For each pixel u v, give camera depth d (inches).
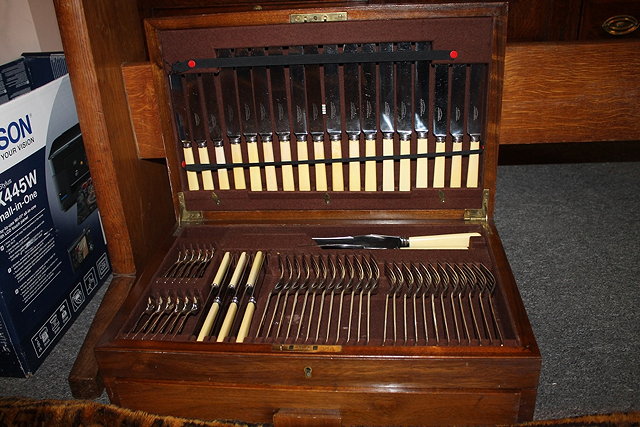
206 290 36.3
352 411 31.3
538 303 42.0
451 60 35.4
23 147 35.2
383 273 39.2
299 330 33.2
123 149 40.6
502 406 30.2
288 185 40.2
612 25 52.2
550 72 37.9
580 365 36.3
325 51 36.3
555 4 52.0
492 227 39.3
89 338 38.5
